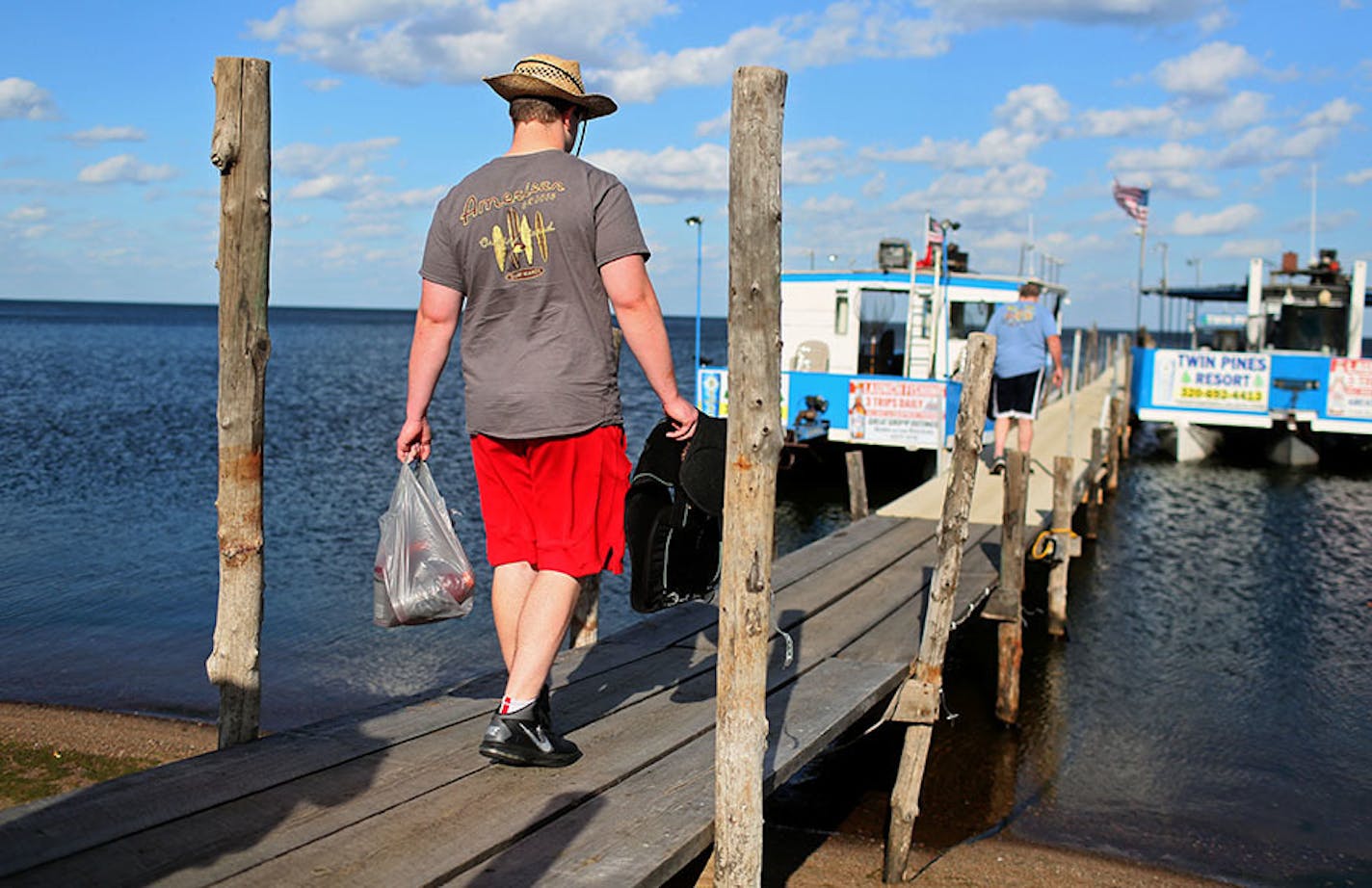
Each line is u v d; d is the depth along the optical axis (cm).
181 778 349
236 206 375
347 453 2288
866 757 727
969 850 589
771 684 515
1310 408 1978
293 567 1245
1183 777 691
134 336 8738
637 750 402
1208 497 1792
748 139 299
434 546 392
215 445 2383
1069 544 991
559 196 347
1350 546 1418
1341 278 2212
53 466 2038
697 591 391
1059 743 747
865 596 723
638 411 3139
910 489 1795
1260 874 569
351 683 851
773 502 321
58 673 875
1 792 643
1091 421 1994
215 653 394
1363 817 638
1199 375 2028
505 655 384
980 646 976
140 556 1306
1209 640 994
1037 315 1210
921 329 1700
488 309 357
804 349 1706
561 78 364
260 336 385
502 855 316
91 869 285
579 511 360
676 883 366
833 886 544
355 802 341
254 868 294
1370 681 882
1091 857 583
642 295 350
